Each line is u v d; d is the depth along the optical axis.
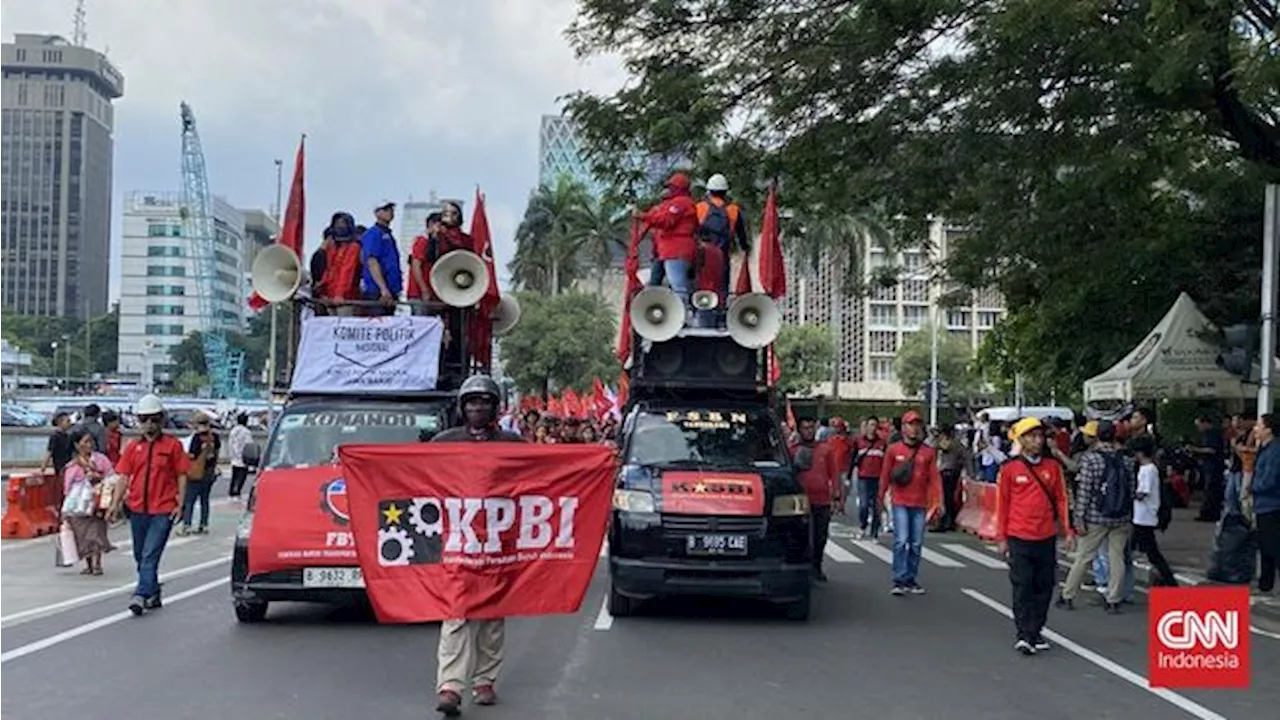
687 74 16.45
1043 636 11.38
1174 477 27.02
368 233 13.69
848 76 15.55
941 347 99.12
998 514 10.74
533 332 73.81
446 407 12.47
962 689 9.02
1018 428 10.81
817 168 16.78
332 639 10.67
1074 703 8.61
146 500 12.11
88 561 15.06
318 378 12.57
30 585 14.09
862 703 8.47
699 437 12.82
